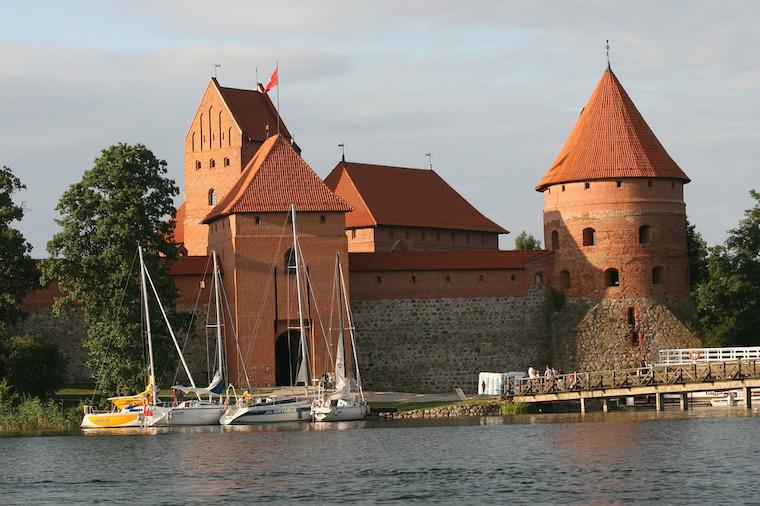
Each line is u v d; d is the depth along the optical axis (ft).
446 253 531.91
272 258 501.97
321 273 505.25
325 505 290.76
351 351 509.35
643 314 536.01
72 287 472.44
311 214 505.66
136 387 461.37
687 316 544.21
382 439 389.60
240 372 497.87
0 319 469.98
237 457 358.23
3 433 431.43
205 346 508.53
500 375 490.90
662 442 364.99
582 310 539.29
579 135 553.23
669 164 545.85
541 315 540.11
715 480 306.76
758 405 473.67
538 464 334.03
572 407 475.31
